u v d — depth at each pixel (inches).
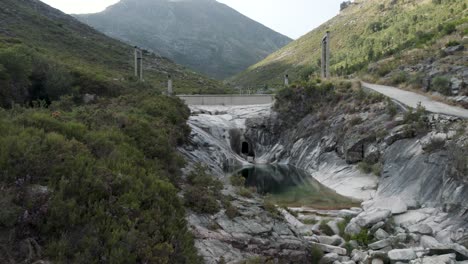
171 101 1279.5
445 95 1031.0
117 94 1337.4
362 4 5128.0
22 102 1079.6
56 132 446.6
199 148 1139.9
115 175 381.7
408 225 578.9
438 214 585.6
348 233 585.6
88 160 386.0
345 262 474.3
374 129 928.3
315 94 1310.3
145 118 898.1
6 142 349.4
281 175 1076.5
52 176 345.4
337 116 1135.6
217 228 445.1
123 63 2635.3
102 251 295.6
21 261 270.4
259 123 1392.7
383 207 644.1
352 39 3403.1
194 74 3479.3
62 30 2800.2
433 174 658.8
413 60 1381.6
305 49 4488.2
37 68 1221.7
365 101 1075.9
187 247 352.8
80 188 342.3
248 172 1139.9
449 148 645.3
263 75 4173.2
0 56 1052.5
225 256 396.8
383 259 479.8
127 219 333.4
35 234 294.7
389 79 1314.0
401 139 821.9
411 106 929.5
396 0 3961.6
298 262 460.4
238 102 1652.3
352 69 1895.9
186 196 484.1
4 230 284.8
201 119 1382.9
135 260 299.4
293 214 669.3
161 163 581.6
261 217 498.0
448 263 442.6
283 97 1389.0
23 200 308.2
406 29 2618.1
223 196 538.6
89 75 1360.7
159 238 338.0
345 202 758.5
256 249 436.1
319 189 886.4
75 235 304.0
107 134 533.6
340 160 994.7
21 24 2490.2
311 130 1203.2
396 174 748.6
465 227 532.1
